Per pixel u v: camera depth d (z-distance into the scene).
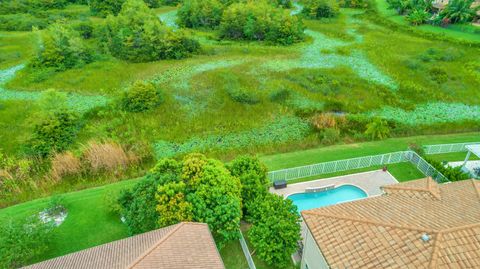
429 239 12.64
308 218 15.56
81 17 66.50
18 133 30.20
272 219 17.53
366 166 26.12
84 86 38.88
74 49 43.47
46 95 29.58
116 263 13.12
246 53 49.72
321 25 63.91
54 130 28.25
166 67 44.12
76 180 25.33
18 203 23.34
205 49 50.66
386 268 12.41
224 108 34.03
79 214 21.56
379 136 29.62
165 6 81.06
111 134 29.67
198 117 32.62
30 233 17.75
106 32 51.19
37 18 64.44
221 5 64.06
